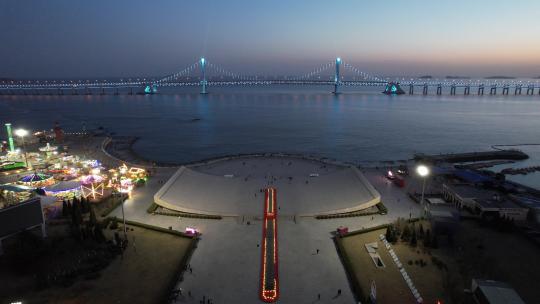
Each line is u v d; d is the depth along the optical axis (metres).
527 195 110.00
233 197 101.56
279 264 69.94
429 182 119.75
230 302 59.44
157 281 64.25
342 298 60.62
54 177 118.69
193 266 69.06
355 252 74.38
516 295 57.16
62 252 71.81
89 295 60.22
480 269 68.38
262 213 91.88
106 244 75.69
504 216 84.94
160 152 197.50
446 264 70.12
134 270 67.44
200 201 98.62
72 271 65.75
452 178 127.38
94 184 113.56
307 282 64.69
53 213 91.31
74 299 59.16
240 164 143.38
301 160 150.12
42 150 160.00
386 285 63.91
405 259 71.75
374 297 58.41
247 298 60.50
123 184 107.94
